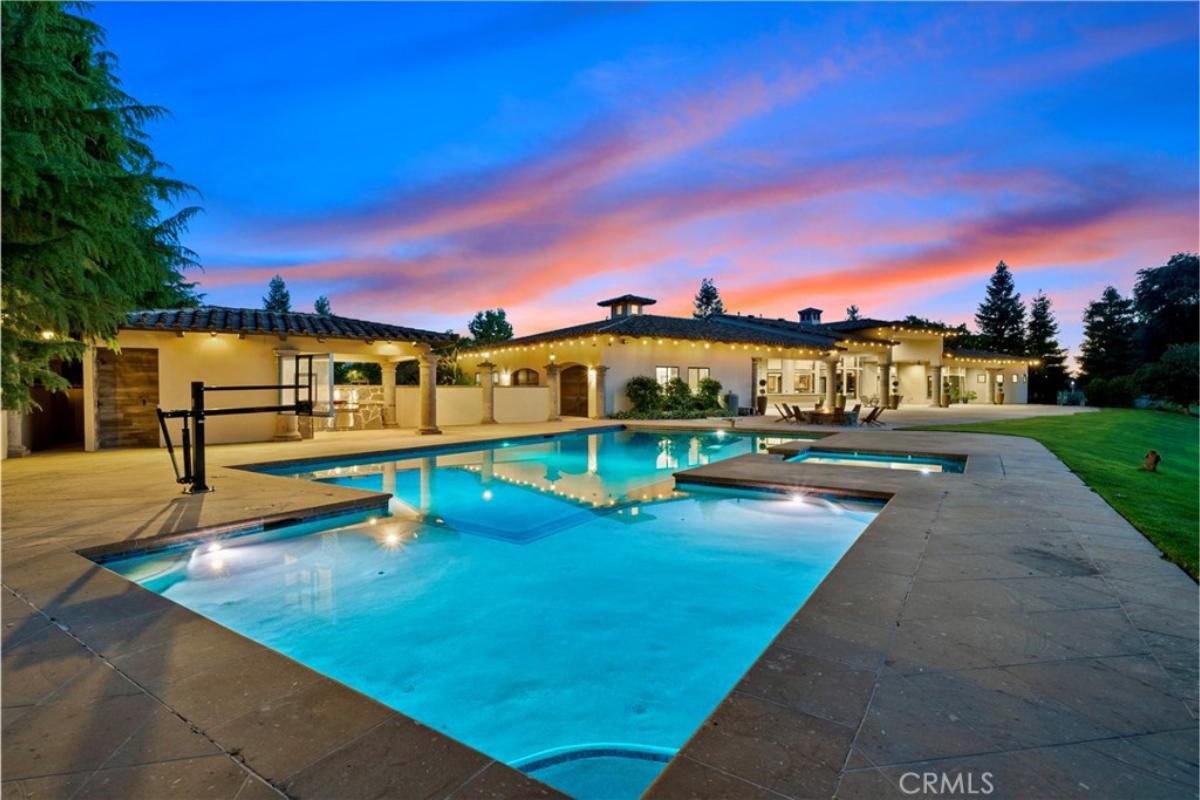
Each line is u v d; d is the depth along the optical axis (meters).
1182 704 2.14
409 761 1.83
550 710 3.08
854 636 2.75
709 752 1.84
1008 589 3.40
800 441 12.17
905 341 31.86
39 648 2.69
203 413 6.79
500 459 12.40
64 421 13.14
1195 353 33.94
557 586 4.86
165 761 1.82
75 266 4.89
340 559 5.45
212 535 5.27
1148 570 3.76
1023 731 1.96
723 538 6.11
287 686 2.34
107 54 8.89
